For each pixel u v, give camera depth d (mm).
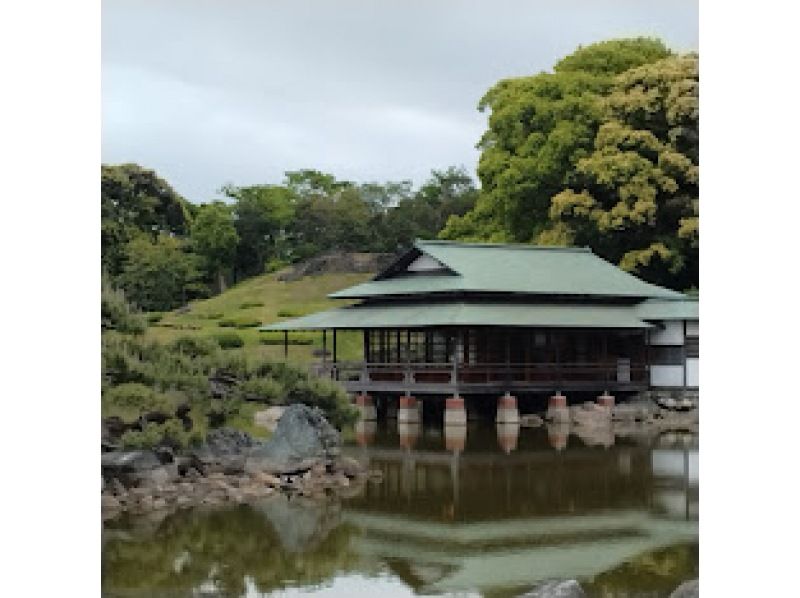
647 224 52750
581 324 40812
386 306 43875
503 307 41219
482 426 39281
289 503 23500
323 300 69750
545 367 41000
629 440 34844
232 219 82625
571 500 24125
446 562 18484
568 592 15109
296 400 27344
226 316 66188
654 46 62094
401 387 39969
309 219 82125
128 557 18797
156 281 72625
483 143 61469
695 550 19391
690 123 53469
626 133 53031
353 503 23656
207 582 17359
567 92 57062
